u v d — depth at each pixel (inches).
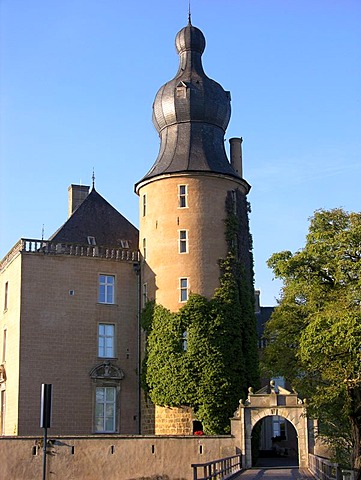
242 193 2030.0
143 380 1905.8
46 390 1096.8
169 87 2049.7
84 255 1971.0
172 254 1908.2
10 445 1512.1
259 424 1835.6
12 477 1499.8
